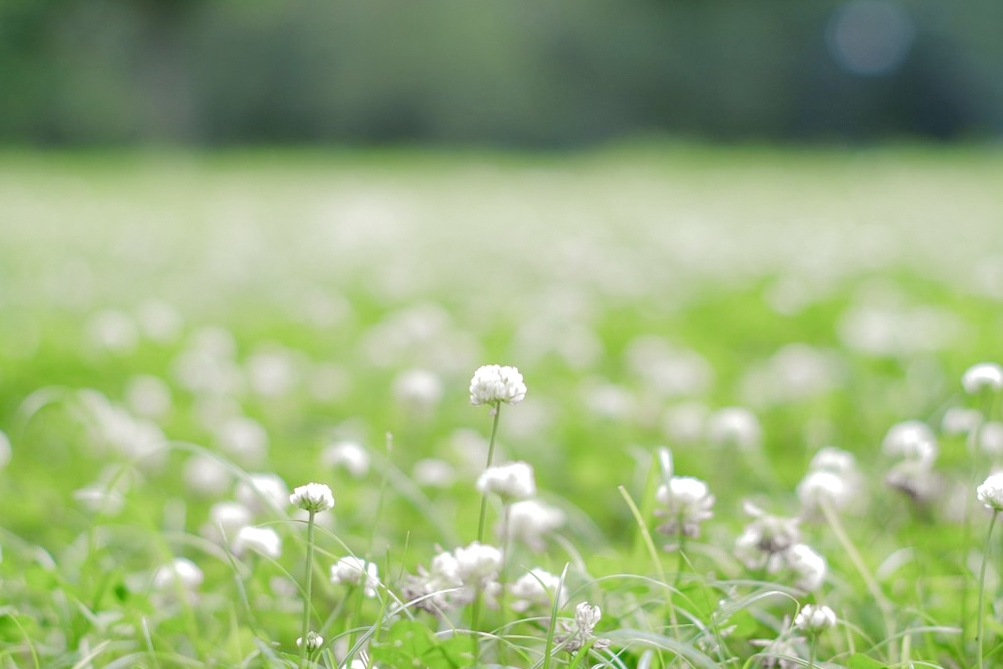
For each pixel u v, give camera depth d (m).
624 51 51.75
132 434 4.75
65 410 5.58
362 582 2.42
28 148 44.34
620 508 4.38
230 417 5.70
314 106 50.09
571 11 50.94
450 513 3.94
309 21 49.47
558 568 3.11
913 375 6.25
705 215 17.73
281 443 5.13
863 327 7.36
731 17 53.94
